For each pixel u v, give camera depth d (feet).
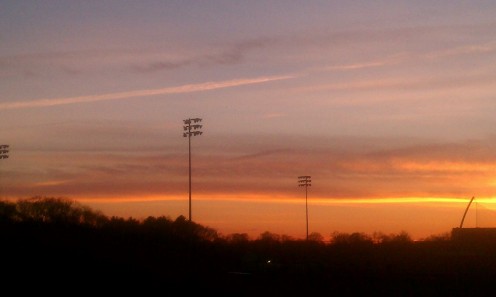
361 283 164.25
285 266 218.79
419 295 146.92
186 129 243.60
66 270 127.54
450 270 204.95
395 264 225.15
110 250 158.40
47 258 135.13
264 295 134.82
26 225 175.42
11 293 105.91
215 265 187.21
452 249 256.52
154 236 227.40
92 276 126.62
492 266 214.28
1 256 130.82
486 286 164.04
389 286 160.15
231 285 142.20
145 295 117.91
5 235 153.17
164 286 128.47
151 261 155.53
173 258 173.68
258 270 198.80
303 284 156.66
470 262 224.74
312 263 236.02
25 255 134.41
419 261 232.32
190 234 245.24
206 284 137.69
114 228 230.68
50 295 107.86
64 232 175.11
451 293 150.61
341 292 147.13
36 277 118.73
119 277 129.70
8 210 238.68
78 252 146.72
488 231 254.47
